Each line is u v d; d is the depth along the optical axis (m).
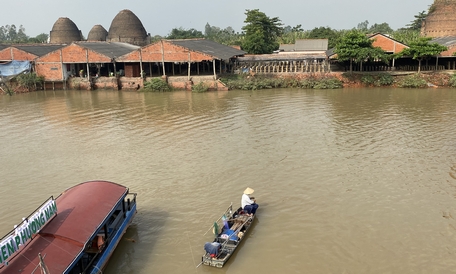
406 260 11.95
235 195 16.31
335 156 20.55
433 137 23.45
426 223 13.91
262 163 19.75
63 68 48.19
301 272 11.54
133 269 11.88
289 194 16.31
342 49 44.81
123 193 13.16
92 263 11.08
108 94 44.00
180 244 13.05
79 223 10.95
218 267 11.78
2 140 24.98
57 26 68.69
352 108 32.47
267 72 49.16
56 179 18.47
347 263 11.88
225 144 22.94
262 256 12.31
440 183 16.98
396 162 19.48
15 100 40.50
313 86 45.28
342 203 15.44
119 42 62.88
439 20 59.22
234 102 36.50
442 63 49.91
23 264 9.33
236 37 106.25
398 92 40.50
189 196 16.33
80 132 26.52
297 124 27.31
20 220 14.77
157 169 19.27
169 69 56.03
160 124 28.11
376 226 13.79
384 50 47.19
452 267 11.58
